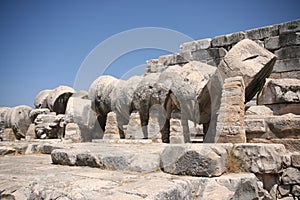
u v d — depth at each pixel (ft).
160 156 16.25
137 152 18.02
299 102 23.45
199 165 14.39
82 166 17.67
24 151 27.99
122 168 15.98
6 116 58.08
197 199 13.21
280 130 18.95
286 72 38.04
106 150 19.61
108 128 32.63
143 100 30.40
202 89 27.07
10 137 55.42
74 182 12.35
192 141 29.22
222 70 24.85
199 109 28.04
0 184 12.37
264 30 40.16
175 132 27.07
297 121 18.44
